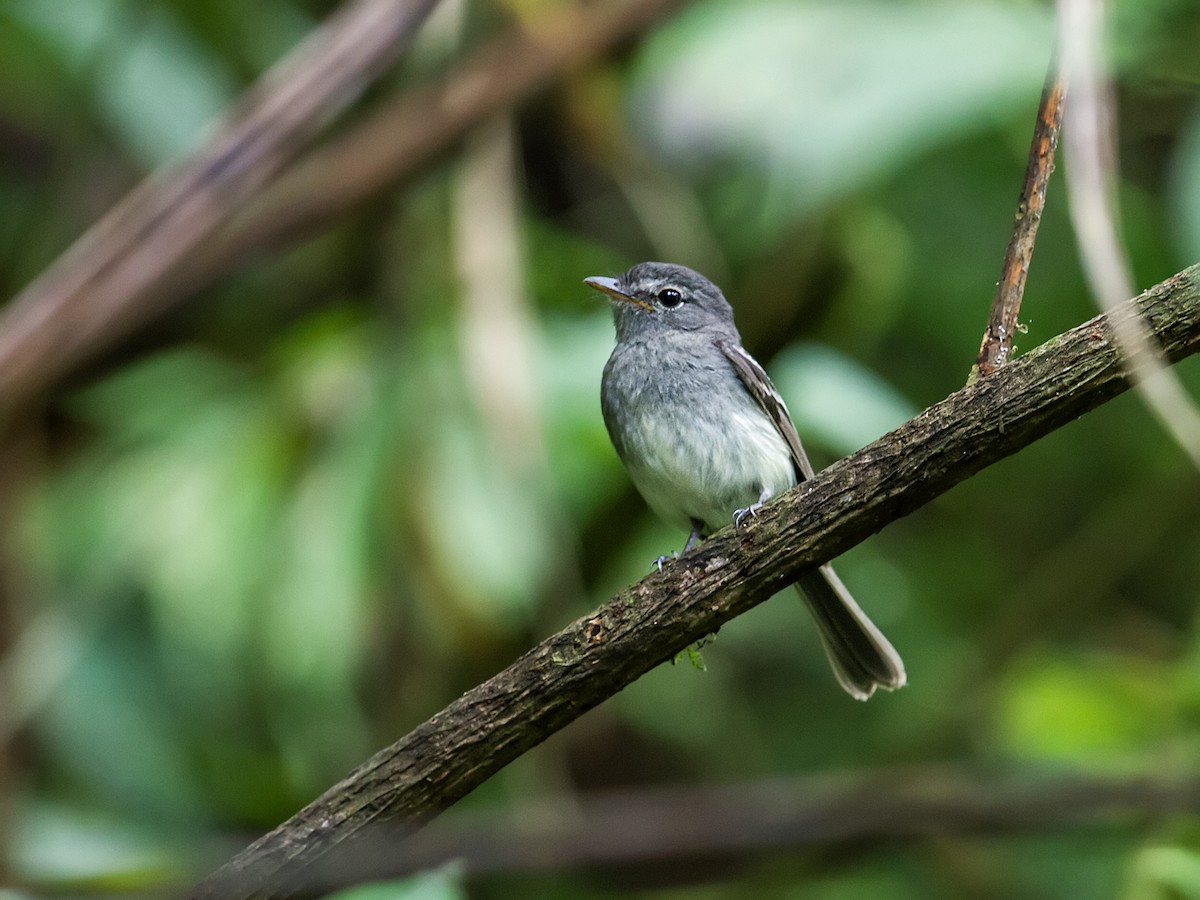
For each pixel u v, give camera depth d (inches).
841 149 362.6
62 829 345.7
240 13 438.3
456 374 373.7
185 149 404.8
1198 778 202.2
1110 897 389.1
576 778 445.7
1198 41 374.6
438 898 231.0
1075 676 408.2
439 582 360.2
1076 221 200.2
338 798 205.3
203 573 394.6
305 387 410.0
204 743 385.7
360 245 426.3
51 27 405.4
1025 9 389.1
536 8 345.4
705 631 214.5
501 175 361.1
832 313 404.8
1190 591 478.3
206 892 199.9
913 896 395.5
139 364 418.3
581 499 385.4
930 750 394.9
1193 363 449.1
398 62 371.6
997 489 485.7
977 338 450.6
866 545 475.2
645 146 404.5
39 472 366.6
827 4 397.1
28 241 414.9
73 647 367.9
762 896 374.0
